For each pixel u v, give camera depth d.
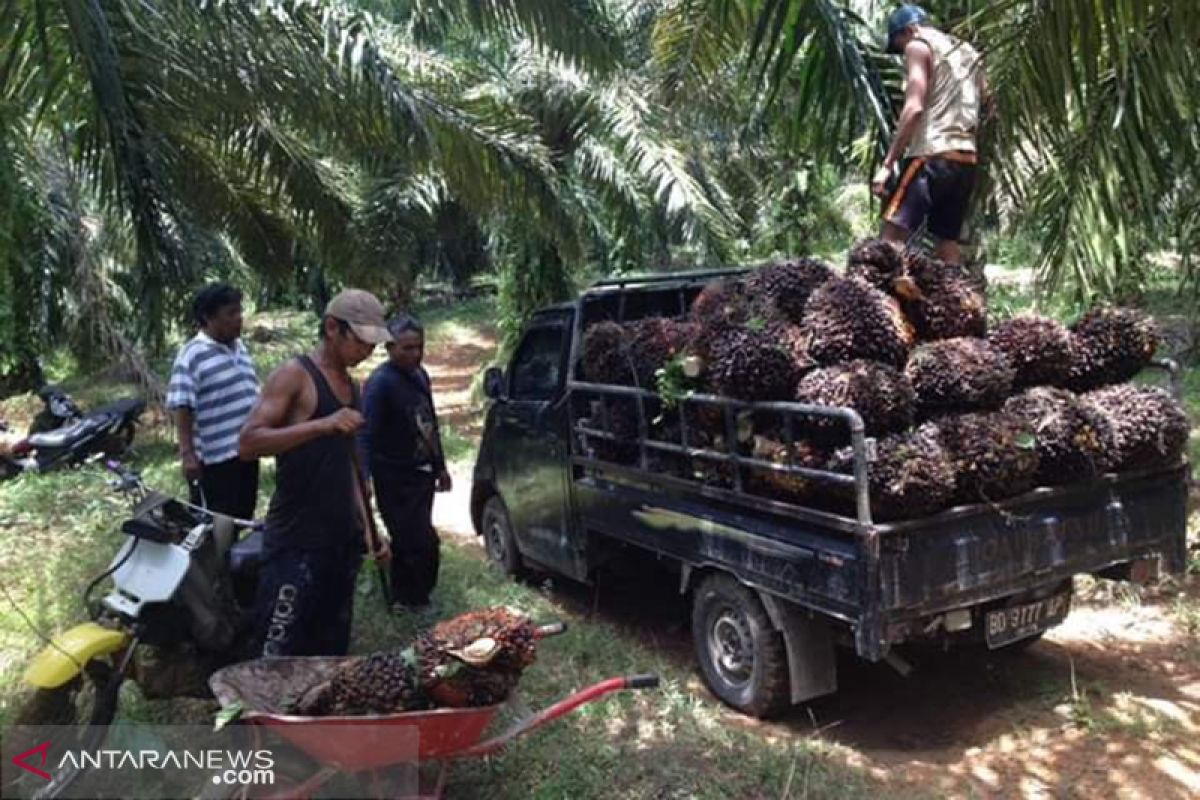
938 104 5.14
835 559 3.73
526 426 5.82
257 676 3.34
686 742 3.99
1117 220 5.17
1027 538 3.93
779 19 5.14
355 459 4.05
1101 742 4.01
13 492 7.91
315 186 8.73
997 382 3.98
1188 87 4.76
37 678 3.23
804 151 7.03
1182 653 4.86
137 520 3.62
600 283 5.50
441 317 24.09
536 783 3.68
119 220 6.88
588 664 4.86
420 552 5.35
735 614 4.39
